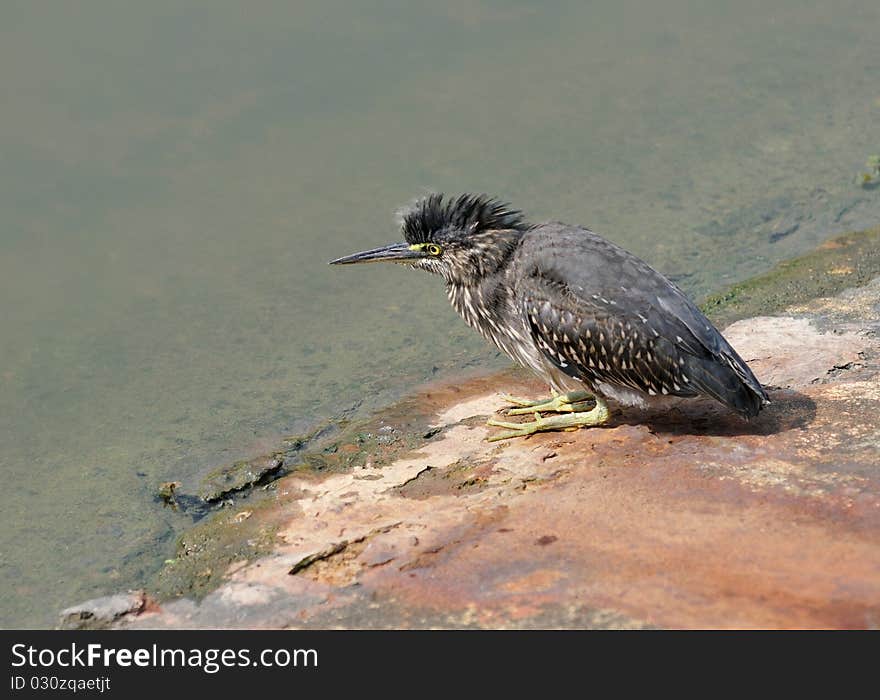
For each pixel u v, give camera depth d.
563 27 26.83
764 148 21.48
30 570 12.27
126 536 12.71
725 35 26.16
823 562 9.48
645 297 12.20
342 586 10.34
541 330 12.69
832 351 14.24
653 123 22.70
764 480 10.92
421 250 13.78
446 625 9.47
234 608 10.36
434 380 15.56
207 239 19.97
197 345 17.14
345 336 17.03
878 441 11.48
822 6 27.44
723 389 11.88
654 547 10.02
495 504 11.29
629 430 12.34
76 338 17.64
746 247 18.42
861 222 18.81
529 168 21.38
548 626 9.19
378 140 22.69
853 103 22.84
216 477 13.39
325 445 14.09
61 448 14.84
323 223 20.14
